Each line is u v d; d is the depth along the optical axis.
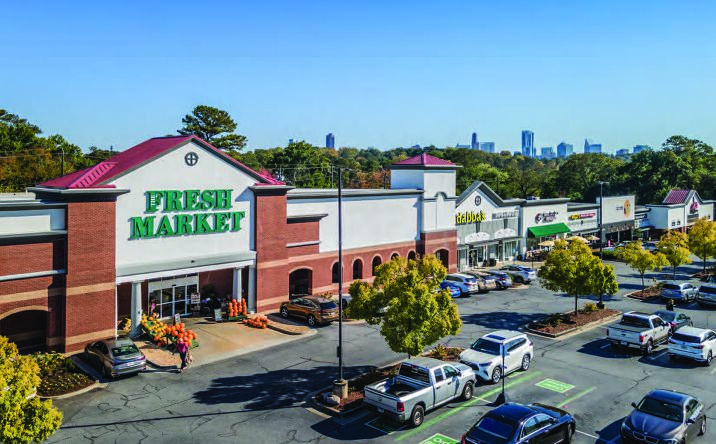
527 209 63.03
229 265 34.75
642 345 28.95
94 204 28.52
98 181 29.50
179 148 32.12
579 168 128.50
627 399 23.19
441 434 19.66
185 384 24.53
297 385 24.52
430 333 24.03
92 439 19.14
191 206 32.84
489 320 36.56
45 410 15.49
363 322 35.66
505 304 41.66
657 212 85.12
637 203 113.44
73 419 20.81
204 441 19.09
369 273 45.03
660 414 19.12
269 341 30.98
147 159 30.62
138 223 30.53
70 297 27.77
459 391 22.33
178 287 35.34
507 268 51.66
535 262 60.75
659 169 110.88
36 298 27.08
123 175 29.83
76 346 28.05
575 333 33.81
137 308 30.80
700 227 56.50
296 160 107.81
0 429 14.62
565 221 69.19
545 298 44.00
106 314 29.17
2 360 16.42
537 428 17.69
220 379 25.20
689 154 118.38
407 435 19.59
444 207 51.12
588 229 73.12
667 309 39.69
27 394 15.52
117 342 25.80
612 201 76.94
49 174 75.94
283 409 21.89
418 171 49.25
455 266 52.59
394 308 23.53
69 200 27.66
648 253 45.81
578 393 23.80
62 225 27.83
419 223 49.12
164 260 31.72
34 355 25.98
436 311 23.92
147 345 29.59
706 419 21.36
